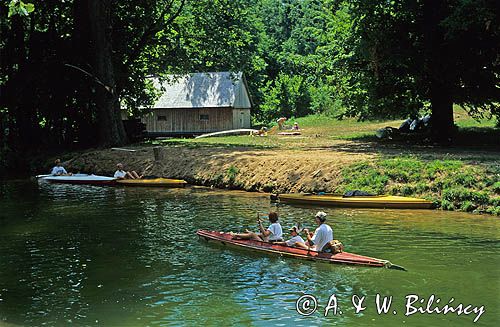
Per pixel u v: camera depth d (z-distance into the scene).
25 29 40.72
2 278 13.39
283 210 20.81
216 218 19.78
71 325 10.52
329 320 10.52
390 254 14.62
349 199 21.05
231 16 42.09
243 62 42.59
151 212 21.25
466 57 30.81
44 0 37.81
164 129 55.09
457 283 12.39
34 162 36.88
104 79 37.06
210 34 40.94
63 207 22.91
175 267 14.00
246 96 56.41
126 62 40.16
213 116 53.53
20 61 38.78
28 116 40.03
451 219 18.50
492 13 27.20
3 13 35.34
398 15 32.31
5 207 23.11
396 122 54.59
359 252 14.84
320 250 14.37
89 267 14.15
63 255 15.33
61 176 31.41
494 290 11.95
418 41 31.89
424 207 20.36
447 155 24.72
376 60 31.66
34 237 17.55
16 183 30.98
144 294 12.11
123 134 38.59
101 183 29.64
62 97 39.88
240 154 29.31
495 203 19.27
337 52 39.19
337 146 33.34
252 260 14.48
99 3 36.31
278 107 74.00
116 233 17.84
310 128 55.56
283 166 25.64
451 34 28.19
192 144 37.75
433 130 34.31
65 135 41.75
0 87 38.69
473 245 15.30
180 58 40.94
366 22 31.70
